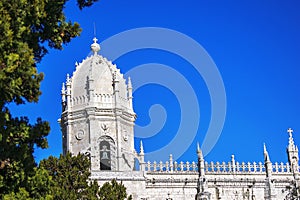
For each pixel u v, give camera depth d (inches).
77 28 1391.5
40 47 1343.5
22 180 1232.8
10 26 1176.8
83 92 3016.7
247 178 3083.2
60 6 1333.7
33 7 1226.6
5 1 1181.1
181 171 3029.0
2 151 1195.9
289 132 3248.0
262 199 3078.2
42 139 1317.7
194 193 3014.3
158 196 2972.4
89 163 2017.7
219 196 3029.0
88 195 1902.1
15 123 1250.0
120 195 1994.3
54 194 1800.0
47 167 1937.7
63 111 3058.6
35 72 1192.8
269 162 3115.2
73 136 2984.7
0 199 1194.0
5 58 1135.6
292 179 3117.6
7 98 1161.4
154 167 3016.7
